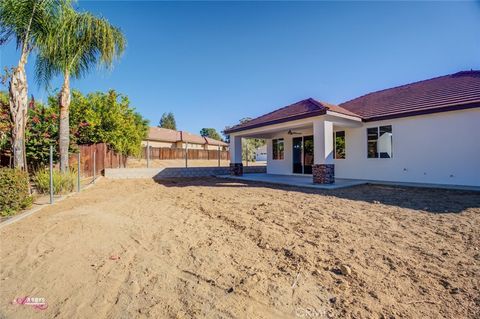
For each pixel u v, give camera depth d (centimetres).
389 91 1498
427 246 379
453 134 984
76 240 416
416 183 1066
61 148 976
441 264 321
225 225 508
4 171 558
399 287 271
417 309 234
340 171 1366
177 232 464
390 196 804
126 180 1400
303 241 407
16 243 401
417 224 489
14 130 732
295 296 257
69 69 991
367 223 500
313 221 519
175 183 1313
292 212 600
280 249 377
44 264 329
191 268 319
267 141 1867
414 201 712
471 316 223
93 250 376
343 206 660
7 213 552
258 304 244
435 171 1030
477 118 930
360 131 1279
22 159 740
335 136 1393
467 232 435
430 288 268
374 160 1224
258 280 288
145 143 3650
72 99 1418
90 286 276
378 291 264
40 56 932
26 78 766
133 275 301
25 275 300
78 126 1306
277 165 1777
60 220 521
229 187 1124
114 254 363
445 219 518
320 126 1075
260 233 448
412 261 330
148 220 553
